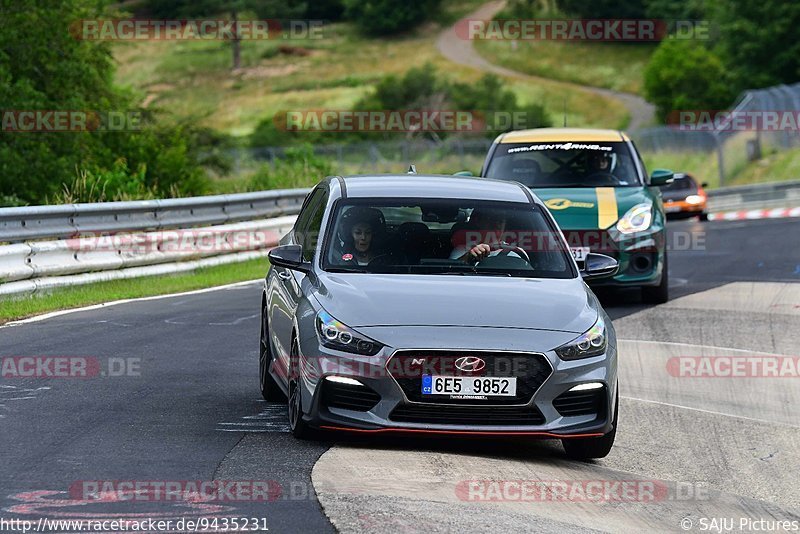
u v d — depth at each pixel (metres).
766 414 35.38
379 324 27.17
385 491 23.48
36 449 26.64
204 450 26.92
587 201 54.97
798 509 25.91
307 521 21.33
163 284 62.34
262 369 34.50
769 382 39.72
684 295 59.81
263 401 33.50
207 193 108.19
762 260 76.69
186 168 146.00
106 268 61.69
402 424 26.61
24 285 54.75
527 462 27.70
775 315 53.44
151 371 37.66
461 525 21.41
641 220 54.47
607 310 55.03
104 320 48.69
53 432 28.50
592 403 27.53
